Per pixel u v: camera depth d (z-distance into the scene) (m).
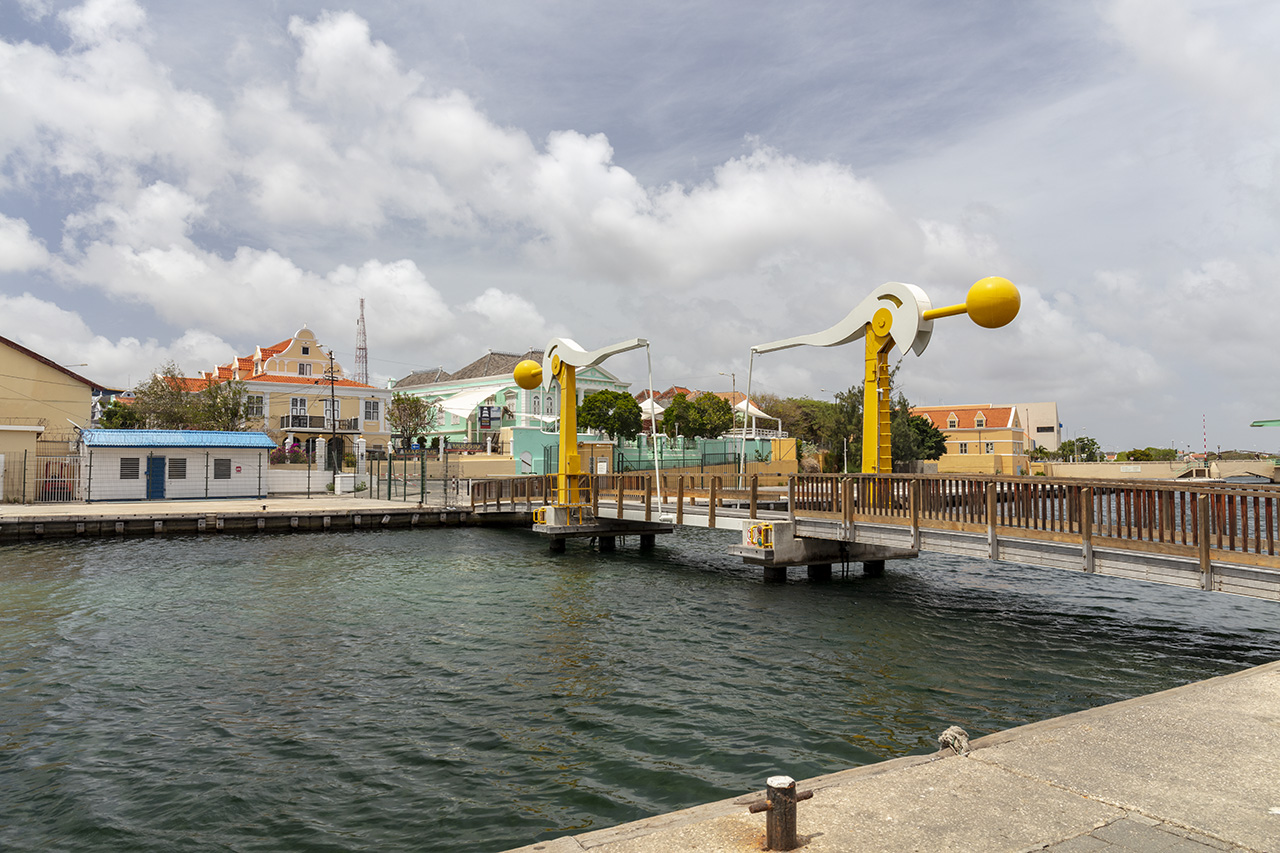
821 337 20.81
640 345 23.70
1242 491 11.33
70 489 38.88
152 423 52.78
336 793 7.60
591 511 28.45
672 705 10.32
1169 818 4.18
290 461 54.12
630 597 18.59
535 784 7.78
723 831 4.19
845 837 4.00
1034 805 4.38
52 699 10.60
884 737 9.08
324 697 10.70
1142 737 5.52
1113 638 14.41
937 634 14.66
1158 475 73.75
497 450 57.56
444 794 7.56
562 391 27.56
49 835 6.78
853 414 63.38
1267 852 3.76
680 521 23.58
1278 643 14.09
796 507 20.62
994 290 15.88
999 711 10.08
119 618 15.79
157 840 6.68
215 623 15.38
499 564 24.38
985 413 98.38
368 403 65.56
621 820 6.96
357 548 28.05
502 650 13.35
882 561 22.81
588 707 10.25
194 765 8.32
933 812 4.31
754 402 93.50
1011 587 20.95
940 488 16.36
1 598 17.94
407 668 12.19
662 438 58.38
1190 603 18.66
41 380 44.09
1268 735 5.50
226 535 30.98
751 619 16.02
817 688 11.11
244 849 6.52
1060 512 13.98
